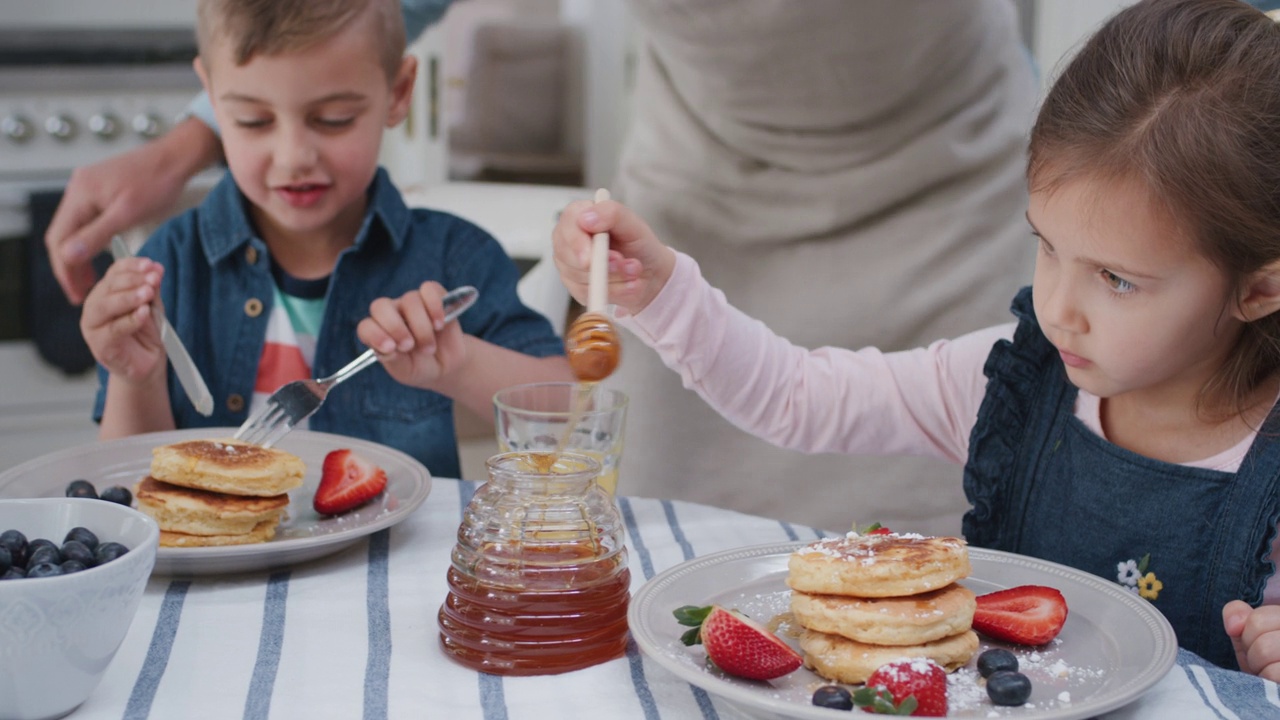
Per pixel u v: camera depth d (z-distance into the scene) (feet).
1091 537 3.81
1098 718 2.51
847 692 2.42
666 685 2.68
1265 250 3.07
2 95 8.75
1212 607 3.55
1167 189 2.97
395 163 10.50
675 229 6.41
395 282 5.62
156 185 5.40
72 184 5.25
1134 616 2.86
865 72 5.61
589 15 14.65
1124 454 3.73
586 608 2.76
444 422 5.56
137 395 4.91
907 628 2.62
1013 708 2.46
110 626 2.48
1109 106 3.11
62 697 2.44
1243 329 3.53
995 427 4.02
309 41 4.75
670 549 3.56
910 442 4.46
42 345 8.98
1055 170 3.14
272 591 3.19
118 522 2.77
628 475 6.53
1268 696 2.64
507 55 15.21
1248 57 3.11
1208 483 3.57
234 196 5.47
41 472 3.83
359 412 5.44
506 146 15.44
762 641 2.55
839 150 6.03
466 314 5.69
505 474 2.84
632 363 6.46
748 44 5.59
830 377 4.41
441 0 6.39
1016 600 2.89
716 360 4.17
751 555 3.24
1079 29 8.59
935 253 6.11
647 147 6.71
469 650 2.75
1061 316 3.18
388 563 3.41
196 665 2.73
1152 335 3.11
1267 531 3.42
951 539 2.92
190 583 3.25
